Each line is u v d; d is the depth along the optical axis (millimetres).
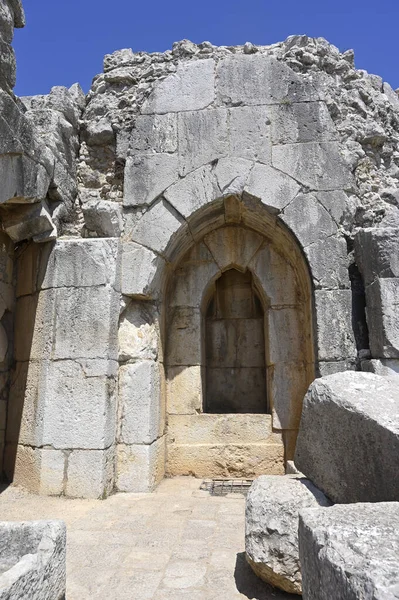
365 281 5004
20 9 4230
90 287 4977
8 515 3984
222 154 5508
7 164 4219
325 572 1555
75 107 5836
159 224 5406
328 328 4996
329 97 5707
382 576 1300
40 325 4992
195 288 6172
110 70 6086
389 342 4633
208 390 6496
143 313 5387
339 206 5293
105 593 2643
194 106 5668
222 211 5832
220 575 2867
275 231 5730
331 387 2812
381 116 6039
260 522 2650
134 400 5098
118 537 3492
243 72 5707
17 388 5133
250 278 6676
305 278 5516
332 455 2705
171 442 5832
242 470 5629
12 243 5387
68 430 4676
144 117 5684
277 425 5648
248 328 6590
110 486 4766
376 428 2396
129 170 5566
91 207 5262
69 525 3754
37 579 2035
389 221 5219
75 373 4793
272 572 2566
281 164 5430
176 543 3377
